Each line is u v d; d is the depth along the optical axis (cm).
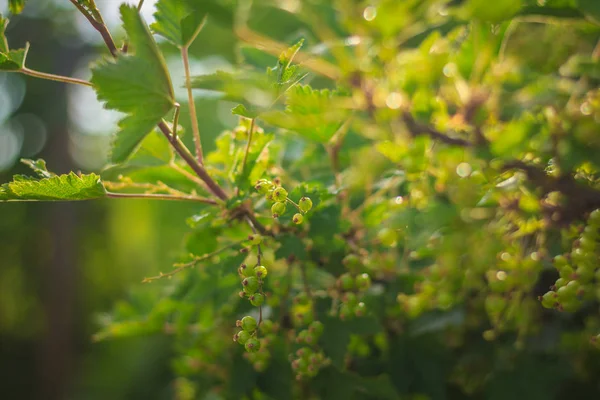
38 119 295
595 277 76
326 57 94
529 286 82
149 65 73
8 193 75
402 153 82
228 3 94
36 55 287
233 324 90
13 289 308
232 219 80
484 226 83
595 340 76
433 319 90
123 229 348
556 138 79
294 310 84
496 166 79
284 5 105
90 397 315
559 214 80
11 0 77
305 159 95
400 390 90
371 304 86
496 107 88
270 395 86
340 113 83
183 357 100
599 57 83
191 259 83
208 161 85
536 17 84
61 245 296
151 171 86
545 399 91
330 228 81
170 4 80
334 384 86
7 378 304
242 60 100
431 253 85
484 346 93
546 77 90
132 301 101
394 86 90
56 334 296
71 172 76
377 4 91
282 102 82
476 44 86
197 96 159
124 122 74
